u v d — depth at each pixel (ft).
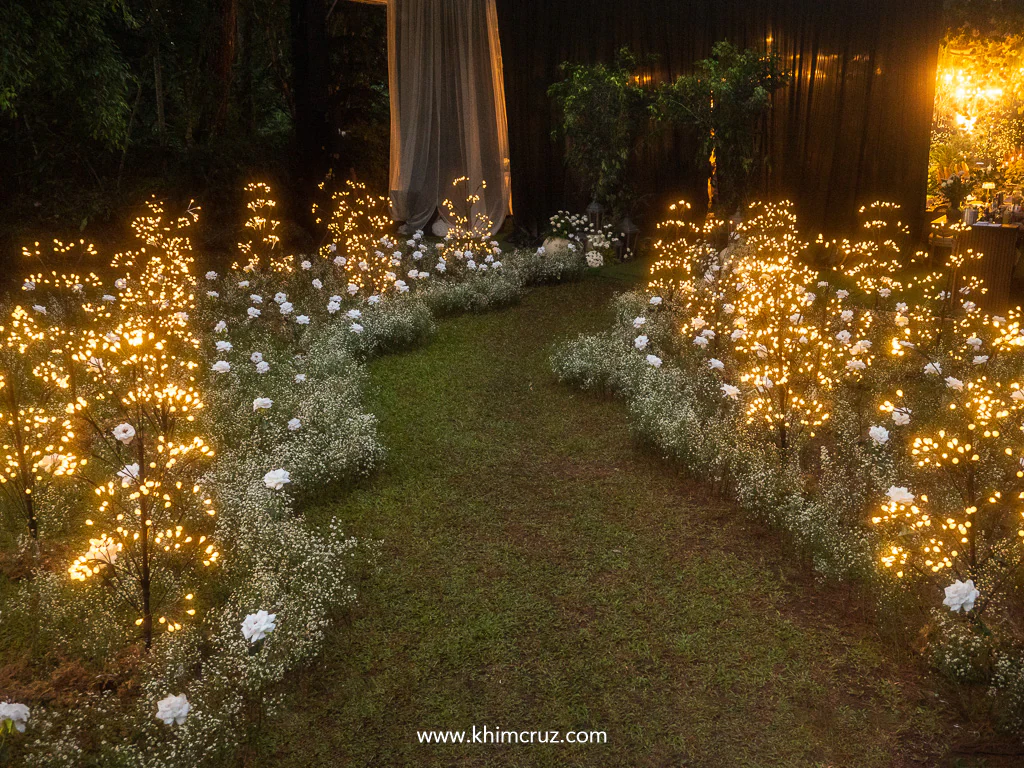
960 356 22.88
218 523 14.67
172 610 12.47
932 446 14.29
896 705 10.80
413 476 17.80
